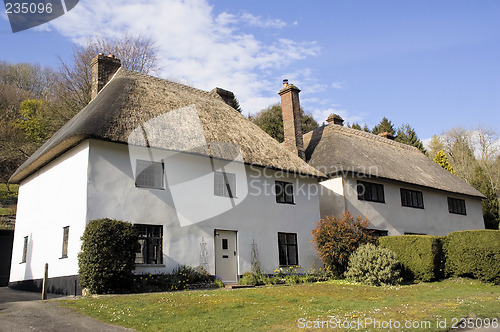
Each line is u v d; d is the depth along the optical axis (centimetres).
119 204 1415
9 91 4641
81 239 1275
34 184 1845
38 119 3841
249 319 898
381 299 1205
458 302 1101
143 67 3828
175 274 1452
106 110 1495
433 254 1673
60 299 1170
